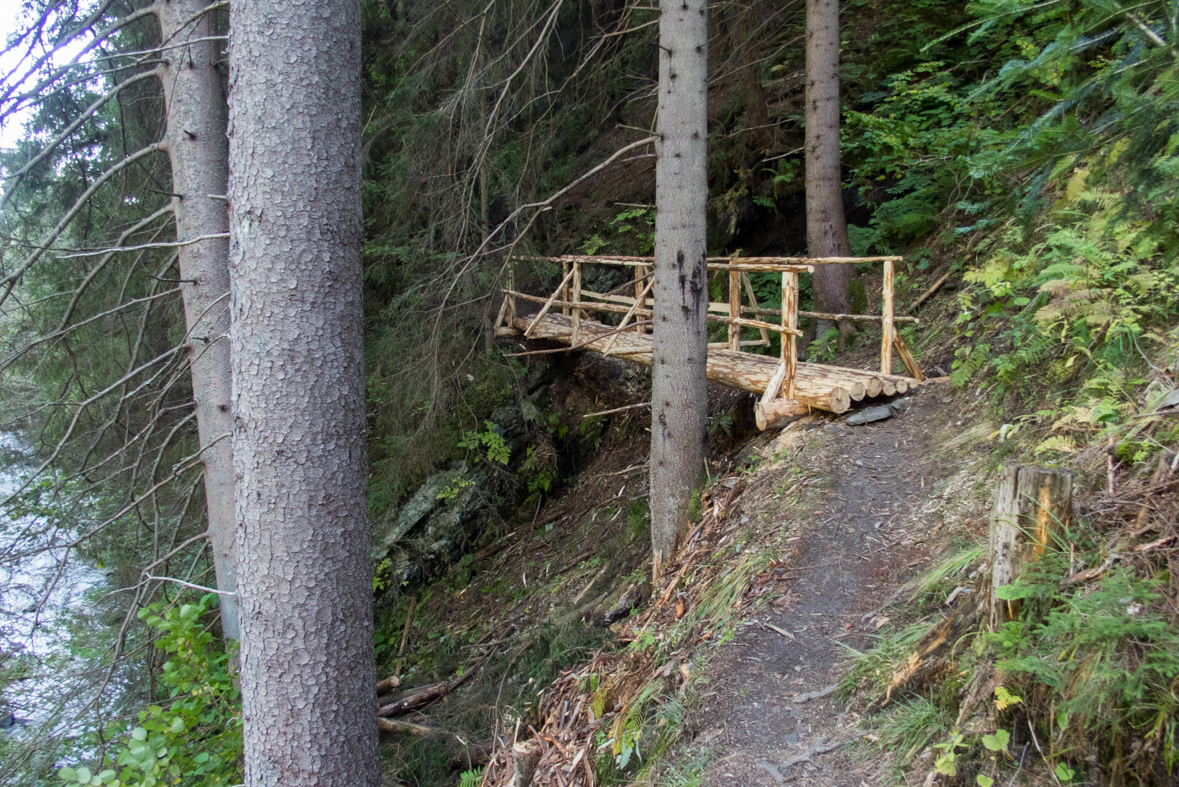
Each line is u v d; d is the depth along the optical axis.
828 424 5.66
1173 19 1.82
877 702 3.00
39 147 6.83
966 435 4.82
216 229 5.61
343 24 3.71
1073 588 2.39
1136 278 4.02
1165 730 2.01
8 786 5.45
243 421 3.68
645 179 11.14
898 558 3.98
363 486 3.90
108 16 7.27
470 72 7.23
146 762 3.81
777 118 9.68
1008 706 2.35
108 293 7.73
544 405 10.45
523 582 8.85
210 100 5.59
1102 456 2.95
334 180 3.68
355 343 3.81
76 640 7.24
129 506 5.61
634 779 3.42
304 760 3.74
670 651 4.21
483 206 8.78
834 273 7.57
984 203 6.05
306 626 3.69
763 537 4.64
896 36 9.09
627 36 10.92
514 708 5.38
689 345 5.57
